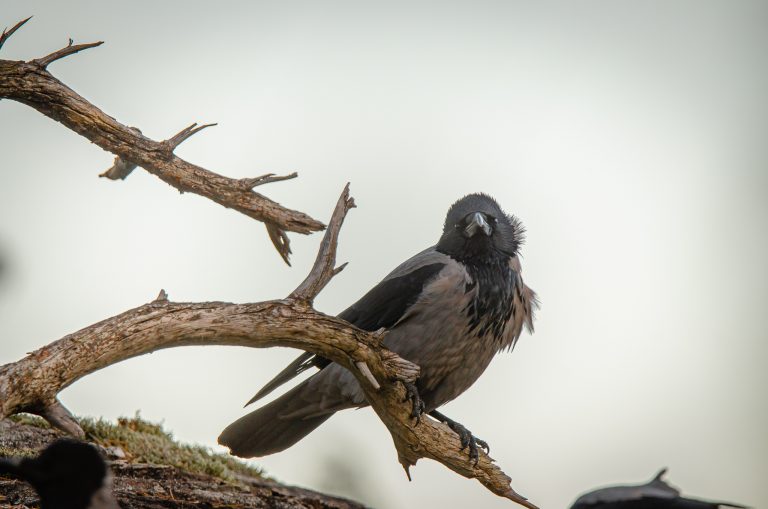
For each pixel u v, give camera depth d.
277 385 12.56
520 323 13.73
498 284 13.19
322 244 9.82
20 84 9.67
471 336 13.05
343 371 12.68
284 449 13.37
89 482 8.79
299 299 9.51
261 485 12.70
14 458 10.38
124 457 12.02
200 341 8.98
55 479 8.71
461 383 13.44
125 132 9.91
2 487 10.11
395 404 10.73
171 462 12.34
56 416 8.06
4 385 7.75
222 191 9.98
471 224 13.05
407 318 12.95
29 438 11.35
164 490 11.38
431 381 13.24
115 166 11.36
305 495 12.77
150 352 8.77
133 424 13.19
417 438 11.12
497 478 11.57
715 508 11.59
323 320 9.60
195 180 10.02
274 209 9.99
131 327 8.49
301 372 12.78
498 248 13.34
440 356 13.03
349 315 13.33
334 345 9.75
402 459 11.73
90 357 8.23
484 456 11.46
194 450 13.10
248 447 13.16
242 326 9.12
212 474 12.45
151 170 10.02
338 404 13.00
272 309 9.33
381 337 10.01
